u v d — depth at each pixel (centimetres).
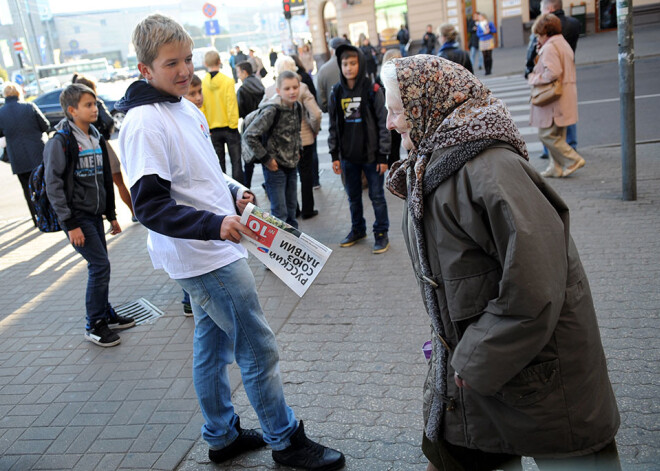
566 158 687
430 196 181
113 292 547
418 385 338
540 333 164
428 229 185
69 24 10225
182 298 519
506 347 166
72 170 405
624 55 561
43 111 1841
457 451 201
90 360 421
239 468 289
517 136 175
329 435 303
